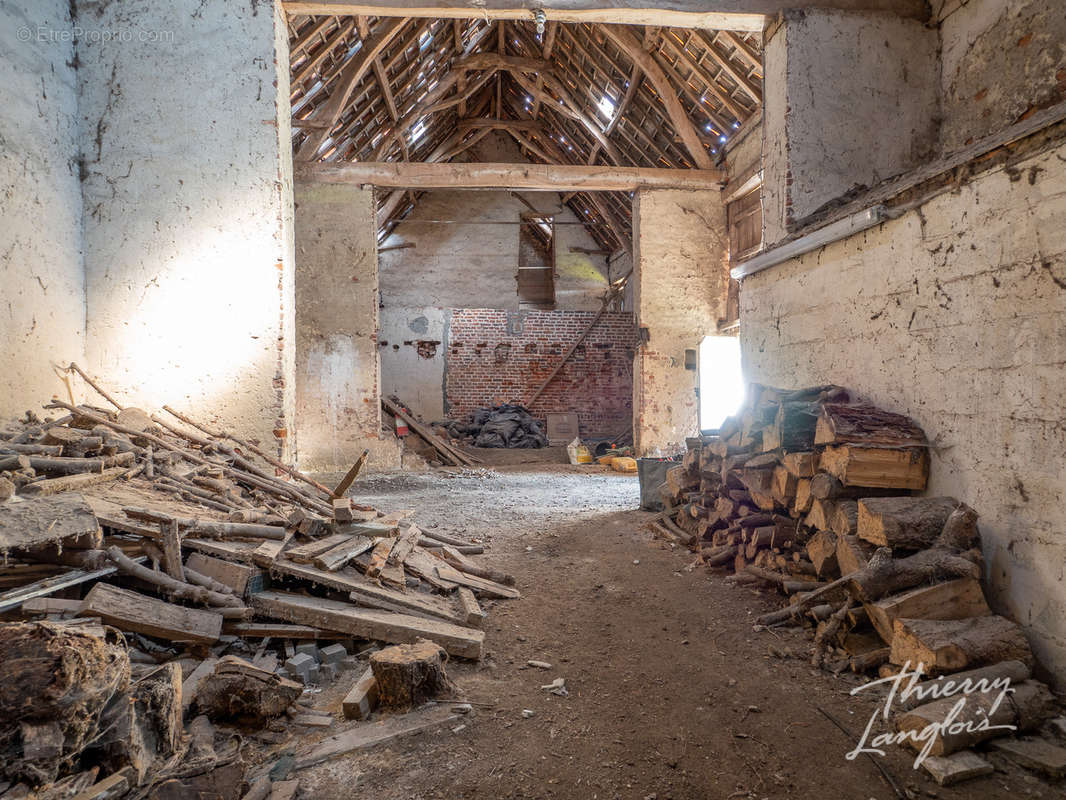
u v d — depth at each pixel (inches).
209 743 75.4
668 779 75.1
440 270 630.5
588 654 111.5
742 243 378.0
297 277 367.6
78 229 183.5
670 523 201.3
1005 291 104.5
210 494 137.1
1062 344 93.6
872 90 200.7
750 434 151.4
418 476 347.3
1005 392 104.3
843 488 123.1
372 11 207.6
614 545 186.2
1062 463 93.4
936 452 120.6
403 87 384.2
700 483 188.9
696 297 395.5
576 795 71.8
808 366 169.0
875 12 201.5
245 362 193.9
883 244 138.0
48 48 172.4
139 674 77.9
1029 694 84.7
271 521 123.4
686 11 203.8
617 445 488.4
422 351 510.6
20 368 156.1
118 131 188.4
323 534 128.7
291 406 205.2
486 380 516.4
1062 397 93.6
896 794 72.3
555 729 86.0
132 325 188.7
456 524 212.4
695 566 163.5
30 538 83.9
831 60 198.5
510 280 638.5
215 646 97.7
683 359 395.2
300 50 270.7
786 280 180.5
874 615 102.6
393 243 623.2
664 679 101.8
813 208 196.4
